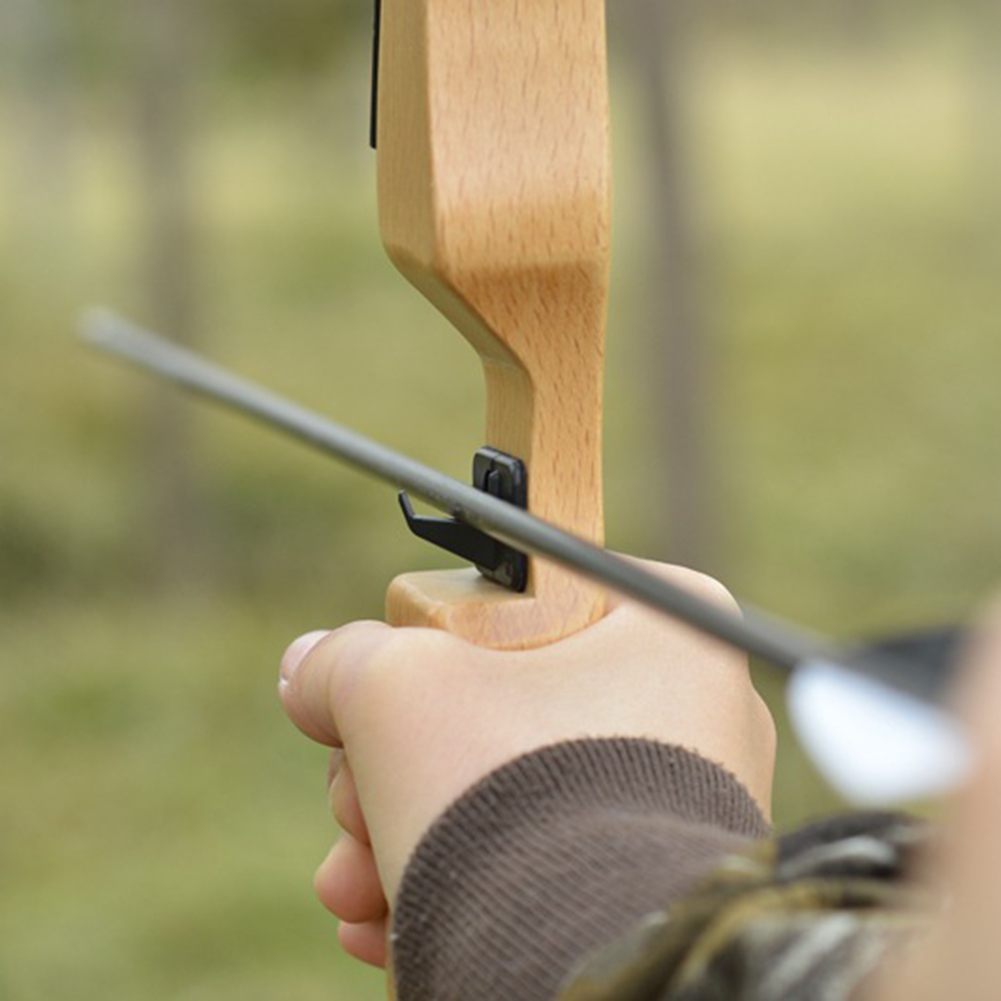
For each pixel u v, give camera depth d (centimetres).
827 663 44
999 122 1712
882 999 44
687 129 789
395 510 1038
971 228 1517
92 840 662
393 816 86
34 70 1491
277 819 675
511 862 77
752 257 1457
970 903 39
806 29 2505
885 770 41
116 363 1137
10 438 1053
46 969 552
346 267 1527
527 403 107
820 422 1118
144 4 966
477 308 104
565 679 90
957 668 41
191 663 828
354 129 1814
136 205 1288
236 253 1562
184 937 570
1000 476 1020
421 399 1226
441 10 100
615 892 72
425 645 90
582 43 102
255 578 970
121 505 991
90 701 783
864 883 58
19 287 1304
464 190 101
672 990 57
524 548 79
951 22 2386
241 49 1160
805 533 965
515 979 72
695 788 82
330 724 93
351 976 542
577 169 103
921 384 1163
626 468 1042
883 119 2122
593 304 106
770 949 54
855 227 1559
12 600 927
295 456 1073
